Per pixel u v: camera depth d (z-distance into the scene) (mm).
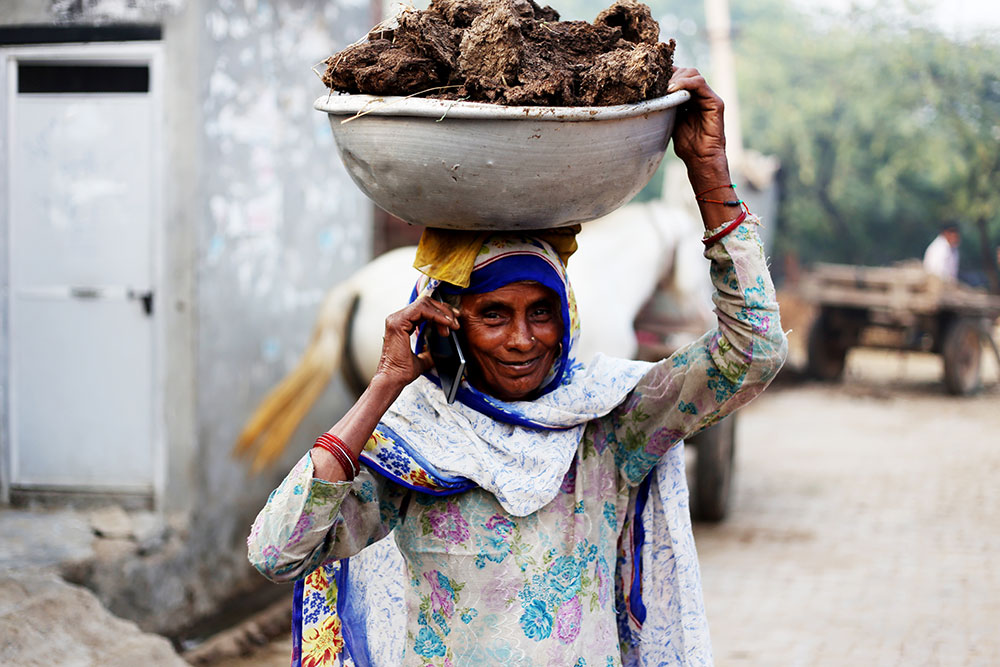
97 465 4645
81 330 4617
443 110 1433
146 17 4500
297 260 5625
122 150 4566
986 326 12227
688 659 1839
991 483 7492
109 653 3072
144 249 4598
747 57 17672
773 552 5727
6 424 4605
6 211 4555
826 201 17969
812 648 4340
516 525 1694
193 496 4602
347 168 1626
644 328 6168
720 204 1678
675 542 1859
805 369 12562
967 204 16531
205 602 4621
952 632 4531
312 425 5883
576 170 1493
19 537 4141
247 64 5031
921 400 11414
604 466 1808
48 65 4555
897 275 11891
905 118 16781
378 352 4719
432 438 1699
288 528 1521
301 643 1864
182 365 4594
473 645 1689
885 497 7051
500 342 1692
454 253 1664
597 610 1750
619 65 1468
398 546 1769
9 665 2816
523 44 1483
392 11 1726
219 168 4797
